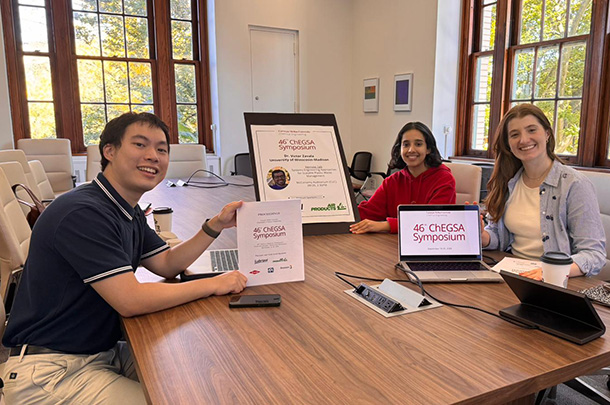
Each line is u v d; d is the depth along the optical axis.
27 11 4.78
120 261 1.11
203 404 0.73
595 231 1.58
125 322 1.05
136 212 1.32
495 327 1.01
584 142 3.86
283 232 1.31
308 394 0.75
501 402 0.77
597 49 3.69
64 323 1.16
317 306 1.13
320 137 1.93
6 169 2.78
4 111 4.58
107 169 1.25
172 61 5.49
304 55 5.86
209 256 1.55
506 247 1.87
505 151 1.82
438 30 4.77
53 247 1.12
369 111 5.88
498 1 4.47
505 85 4.52
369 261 1.50
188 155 4.53
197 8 5.54
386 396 0.74
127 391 1.14
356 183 6.03
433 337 0.96
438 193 2.24
